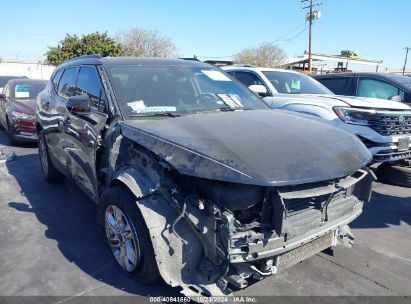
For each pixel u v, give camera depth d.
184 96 3.84
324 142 2.96
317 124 3.39
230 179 2.43
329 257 3.72
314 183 2.71
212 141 2.73
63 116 4.61
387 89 8.23
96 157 3.62
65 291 3.12
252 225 2.56
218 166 2.49
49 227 4.37
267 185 2.39
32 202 5.18
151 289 3.14
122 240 3.25
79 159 4.15
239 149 2.63
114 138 3.29
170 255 2.74
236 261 2.50
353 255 3.78
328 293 3.13
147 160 2.96
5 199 5.30
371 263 3.63
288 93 7.09
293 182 2.46
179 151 2.67
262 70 7.56
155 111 3.52
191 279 2.77
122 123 3.27
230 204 2.53
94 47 31.48
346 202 3.13
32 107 9.16
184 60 4.62
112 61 4.07
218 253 2.58
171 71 4.13
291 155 2.65
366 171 3.19
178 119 3.28
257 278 2.72
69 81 4.83
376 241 4.12
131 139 3.04
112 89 3.61
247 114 3.57
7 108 9.38
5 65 32.97
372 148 5.31
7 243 3.97
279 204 2.51
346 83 8.84
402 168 5.31
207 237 2.65
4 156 7.90
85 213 4.78
